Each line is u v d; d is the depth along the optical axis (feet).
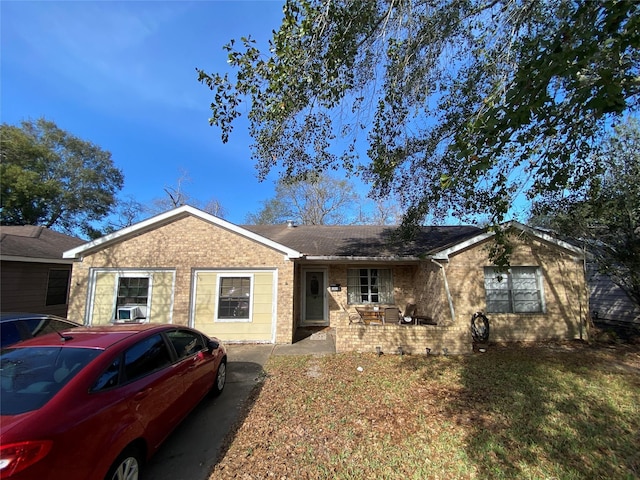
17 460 6.89
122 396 9.87
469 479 10.98
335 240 44.42
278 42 13.79
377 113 23.20
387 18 17.71
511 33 18.83
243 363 25.05
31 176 78.33
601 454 12.36
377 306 41.29
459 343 27.32
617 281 32.99
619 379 20.40
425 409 16.31
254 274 33.68
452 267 33.42
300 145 24.07
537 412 15.83
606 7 8.80
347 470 11.52
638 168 27.02
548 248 33.91
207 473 11.43
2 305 36.91
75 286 32.71
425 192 29.17
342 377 21.27
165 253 33.55
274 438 13.70
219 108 16.71
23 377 9.09
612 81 9.05
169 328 14.51
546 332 32.76
